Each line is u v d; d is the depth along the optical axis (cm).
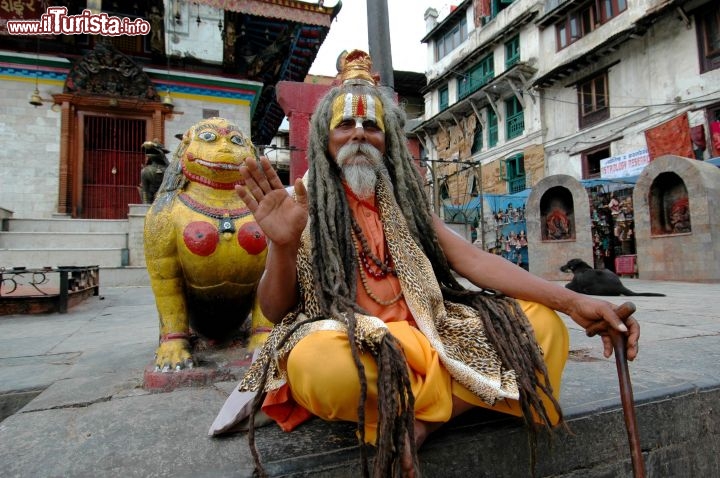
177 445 136
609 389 184
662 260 958
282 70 1628
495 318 144
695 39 1250
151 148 973
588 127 1559
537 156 1745
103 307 574
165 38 1344
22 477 117
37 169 1216
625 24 1443
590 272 700
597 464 161
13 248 877
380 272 156
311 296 145
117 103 1274
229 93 1396
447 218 1547
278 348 128
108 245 940
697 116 1241
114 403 177
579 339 305
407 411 110
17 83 1223
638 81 1401
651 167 977
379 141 166
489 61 2017
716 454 189
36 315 505
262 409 145
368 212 166
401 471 107
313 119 174
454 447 136
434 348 131
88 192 1280
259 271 216
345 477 124
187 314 220
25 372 243
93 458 128
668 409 179
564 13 1642
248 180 129
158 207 213
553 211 1175
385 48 469
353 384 115
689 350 262
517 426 147
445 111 2148
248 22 1435
